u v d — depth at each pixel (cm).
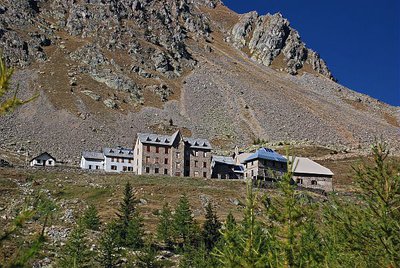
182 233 6084
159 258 5434
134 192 8450
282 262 1512
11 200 7125
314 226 1658
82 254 4553
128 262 5006
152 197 8244
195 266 4509
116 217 7019
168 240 6144
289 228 1537
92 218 6309
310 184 11400
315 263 1509
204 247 4881
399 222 1469
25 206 1025
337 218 1603
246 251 1547
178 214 6259
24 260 938
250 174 11250
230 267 1562
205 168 11831
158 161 11475
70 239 4669
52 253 4744
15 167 9381
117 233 5553
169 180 9638
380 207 1502
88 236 5869
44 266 4322
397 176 1494
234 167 12256
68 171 9731
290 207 1566
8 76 955
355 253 1506
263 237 1719
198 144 12019
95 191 8388
